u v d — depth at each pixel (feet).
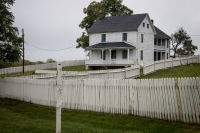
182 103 34.32
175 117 34.88
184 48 261.85
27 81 56.70
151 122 35.50
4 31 61.77
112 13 201.26
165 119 35.78
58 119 26.68
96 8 194.39
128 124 35.99
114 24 170.40
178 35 247.91
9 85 62.80
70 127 35.27
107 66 157.89
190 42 254.27
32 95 55.11
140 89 38.65
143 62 165.37
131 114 39.58
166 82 35.76
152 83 37.24
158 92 36.60
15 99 60.49
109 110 41.96
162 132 31.86
